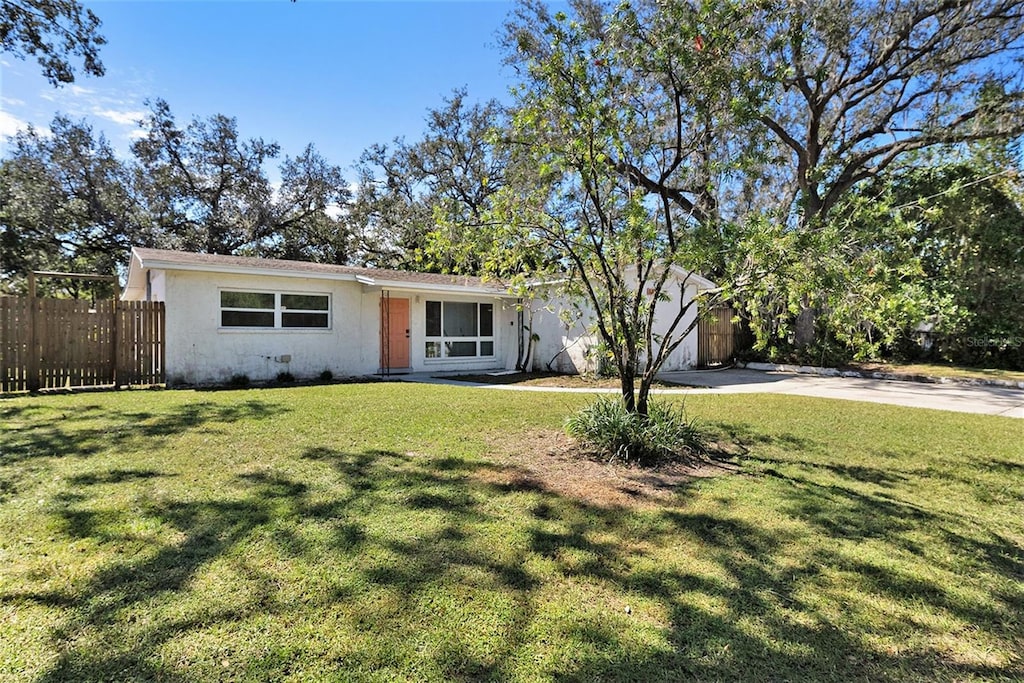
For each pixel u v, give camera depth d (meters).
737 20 4.50
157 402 8.13
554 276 5.67
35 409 7.35
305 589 2.58
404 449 5.30
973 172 14.18
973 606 2.57
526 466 4.78
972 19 12.31
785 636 2.30
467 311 14.79
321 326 12.45
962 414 7.73
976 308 13.98
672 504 3.88
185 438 5.62
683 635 2.29
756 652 2.19
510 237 5.11
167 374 10.54
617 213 5.22
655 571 2.85
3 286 22.14
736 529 3.43
